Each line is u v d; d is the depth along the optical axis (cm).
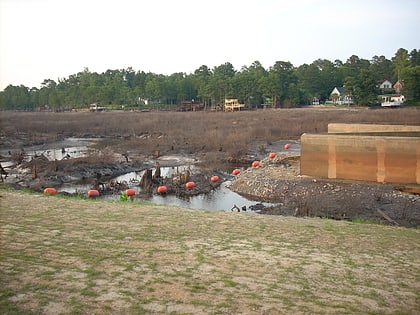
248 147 3847
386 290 713
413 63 9631
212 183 2539
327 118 5344
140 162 3303
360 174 2070
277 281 726
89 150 3903
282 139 4341
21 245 875
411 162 1953
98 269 750
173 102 10169
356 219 1565
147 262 793
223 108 8569
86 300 626
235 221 1159
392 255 902
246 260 825
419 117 4809
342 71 9606
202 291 670
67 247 869
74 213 1190
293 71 9619
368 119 4888
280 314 602
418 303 669
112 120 6506
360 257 879
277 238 995
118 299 632
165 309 604
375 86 7562
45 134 5400
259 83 8469
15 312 584
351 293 693
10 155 3691
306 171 2231
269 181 2297
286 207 1892
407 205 1747
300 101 9194
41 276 711
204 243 928
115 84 10050
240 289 684
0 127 5681
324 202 1866
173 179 2583
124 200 1723
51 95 10381
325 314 609
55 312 588
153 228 1044
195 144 4009
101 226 1047
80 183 2648
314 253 890
